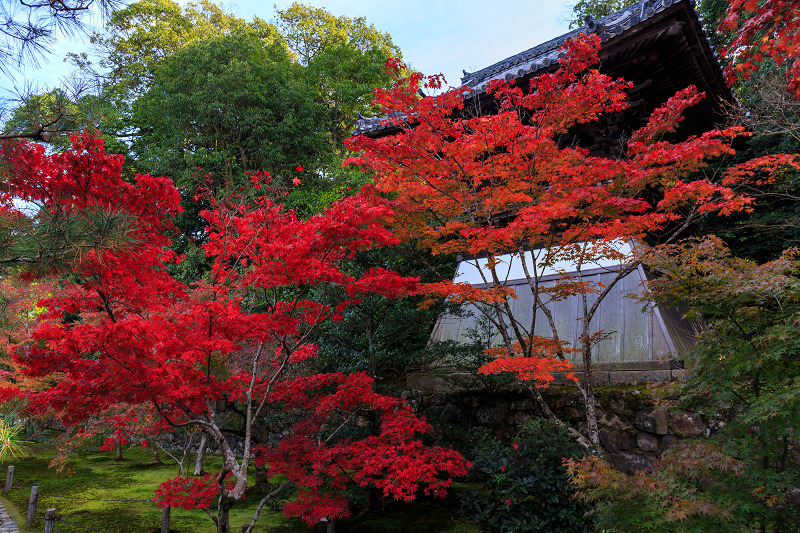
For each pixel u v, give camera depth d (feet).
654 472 14.48
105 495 31.42
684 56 30.73
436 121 22.61
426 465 18.44
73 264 11.89
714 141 19.30
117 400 15.85
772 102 35.68
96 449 46.98
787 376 14.52
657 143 21.38
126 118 69.51
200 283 22.90
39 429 45.32
